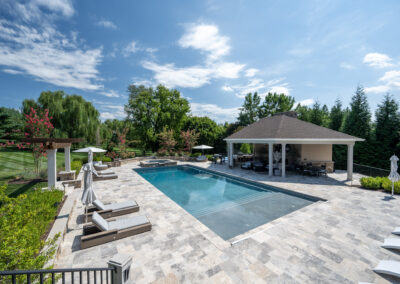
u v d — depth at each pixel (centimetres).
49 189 953
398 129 2102
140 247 560
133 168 2020
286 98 4697
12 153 2361
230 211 939
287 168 1903
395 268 446
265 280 429
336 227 678
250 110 4938
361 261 493
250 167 1947
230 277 439
